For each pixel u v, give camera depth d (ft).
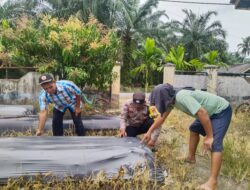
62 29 29.86
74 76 28.45
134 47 81.20
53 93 15.69
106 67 30.30
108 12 78.13
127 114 16.56
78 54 28.96
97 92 33.63
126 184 11.21
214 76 46.24
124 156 12.28
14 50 30.04
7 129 19.25
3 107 24.30
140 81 79.82
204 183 12.76
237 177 13.74
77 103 16.92
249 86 47.11
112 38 31.22
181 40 101.76
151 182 11.46
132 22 82.74
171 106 12.34
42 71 29.19
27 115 22.09
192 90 12.16
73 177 11.25
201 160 15.97
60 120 17.11
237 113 33.50
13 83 31.35
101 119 21.72
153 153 14.57
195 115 11.46
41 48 29.53
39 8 78.54
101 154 12.26
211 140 11.43
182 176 13.07
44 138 13.84
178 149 17.69
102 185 11.20
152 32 87.81
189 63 61.77
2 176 10.84
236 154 16.07
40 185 10.71
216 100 11.96
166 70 46.01
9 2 79.30
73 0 76.23
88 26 31.17
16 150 12.10
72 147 12.75
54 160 11.67
